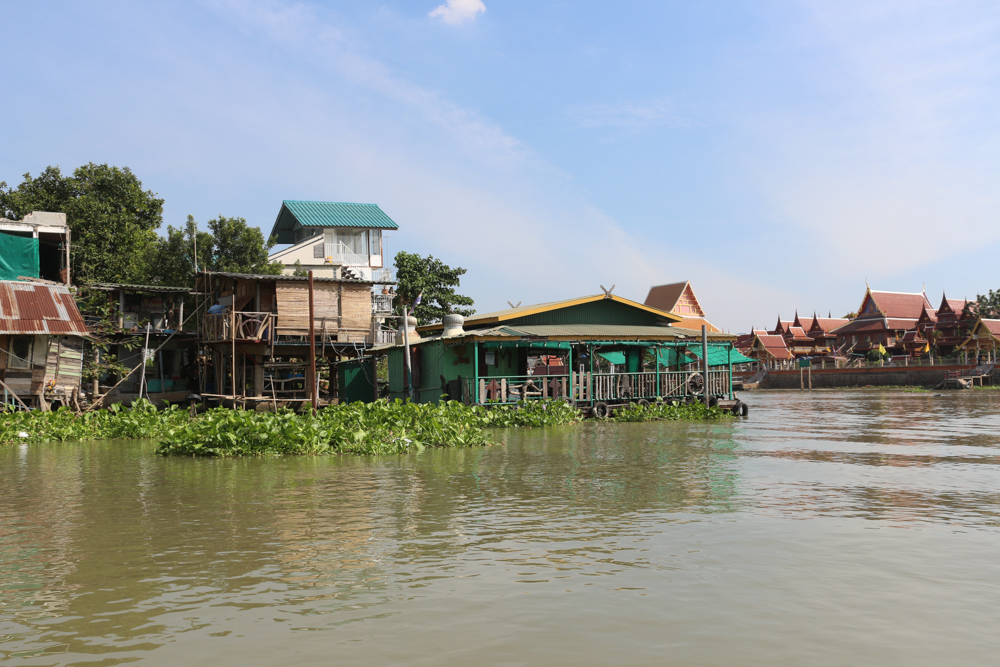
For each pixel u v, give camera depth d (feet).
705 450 53.88
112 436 65.46
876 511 30.07
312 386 72.69
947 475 41.37
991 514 29.55
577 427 76.79
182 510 30.04
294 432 50.57
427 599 18.45
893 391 235.81
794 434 69.92
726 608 17.80
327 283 89.04
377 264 168.25
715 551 23.26
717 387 103.60
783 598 18.57
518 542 24.41
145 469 42.96
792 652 15.14
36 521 27.99
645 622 16.83
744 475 40.63
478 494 33.91
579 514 29.19
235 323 82.33
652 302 279.49
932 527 26.94
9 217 107.45
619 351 100.89
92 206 106.93
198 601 18.37
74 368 82.12
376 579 20.18
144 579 20.26
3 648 15.37
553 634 16.07
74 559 22.38
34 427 64.34
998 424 86.53
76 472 41.78
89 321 92.73
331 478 39.01
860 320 306.96
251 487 35.94
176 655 14.98
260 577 20.42
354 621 16.90
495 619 16.99
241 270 118.21
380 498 32.81
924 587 19.52
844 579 20.25
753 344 314.76
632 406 89.25
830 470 43.21
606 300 99.81
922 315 282.97
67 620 17.03
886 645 15.52
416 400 92.02
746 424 83.66
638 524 27.32
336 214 169.89
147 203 118.93
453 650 15.19
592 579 20.15
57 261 97.86
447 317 87.15
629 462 46.37
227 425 51.78
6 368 76.54
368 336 90.89
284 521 27.81
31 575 20.68
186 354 103.60
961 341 264.93
